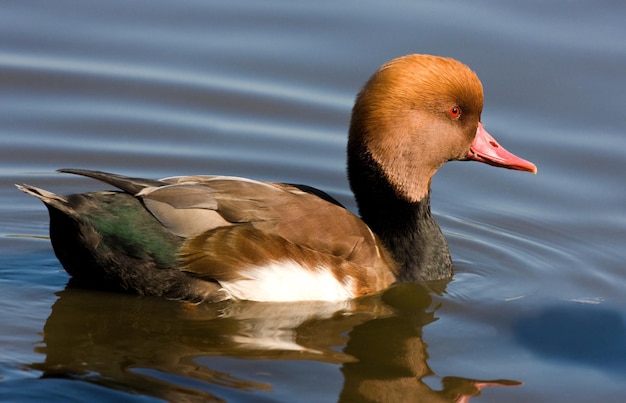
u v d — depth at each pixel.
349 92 17.20
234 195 11.73
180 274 11.46
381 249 12.59
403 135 12.43
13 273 12.63
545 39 17.88
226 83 17.44
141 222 11.30
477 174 16.11
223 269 11.52
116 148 16.17
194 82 17.48
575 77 17.16
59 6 18.73
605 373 10.94
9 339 11.06
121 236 11.23
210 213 11.53
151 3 18.81
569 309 12.36
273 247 11.63
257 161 16.02
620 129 16.22
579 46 17.70
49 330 11.31
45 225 14.10
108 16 18.61
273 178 15.71
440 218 14.92
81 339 11.16
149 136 16.45
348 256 12.11
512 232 14.52
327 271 11.91
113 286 11.61
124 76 17.53
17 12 18.59
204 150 16.20
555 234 14.41
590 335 11.74
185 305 11.77
